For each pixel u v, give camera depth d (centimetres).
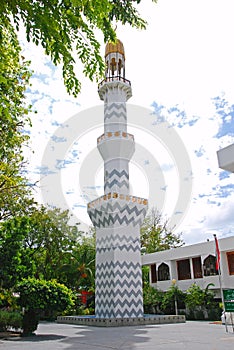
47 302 1565
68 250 3581
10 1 435
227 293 1748
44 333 1680
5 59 711
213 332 1658
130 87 2727
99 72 536
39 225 3027
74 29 493
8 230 1627
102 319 2142
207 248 3081
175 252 3400
